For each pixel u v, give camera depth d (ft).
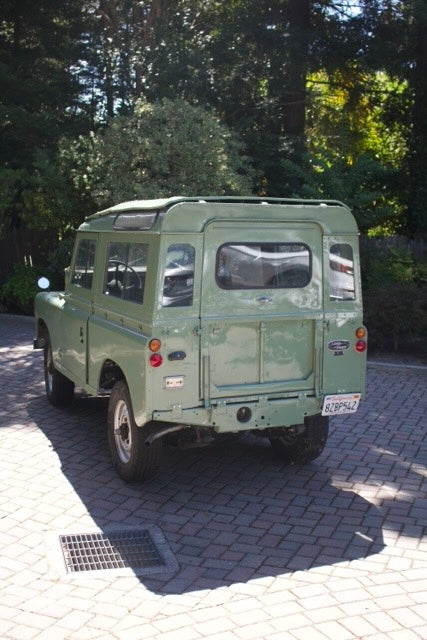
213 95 62.23
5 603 15.20
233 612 14.82
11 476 22.26
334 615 14.64
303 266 21.07
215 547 17.92
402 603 15.12
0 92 66.28
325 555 17.47
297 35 60.13
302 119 68.03
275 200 21.20
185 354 19.79
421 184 61.62
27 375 35.70
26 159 64.49
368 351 41.01
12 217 61.93
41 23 71.46
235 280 20.29
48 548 17.65
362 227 50.42
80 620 14.56
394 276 43.27
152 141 49.11
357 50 60.90
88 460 23.79
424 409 30.37
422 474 22.95
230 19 67.72
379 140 72.95
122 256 22.22
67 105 69.97
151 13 70.90
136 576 16.44
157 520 19.43
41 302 30.22
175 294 19.70
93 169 51.08
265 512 19.99
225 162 50.85
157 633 14.06
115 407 22.06
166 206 19.75
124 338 20.86
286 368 21.03
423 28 58.23
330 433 26.99
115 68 65.10
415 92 61.77
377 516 19.76
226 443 25.80
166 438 21.91
